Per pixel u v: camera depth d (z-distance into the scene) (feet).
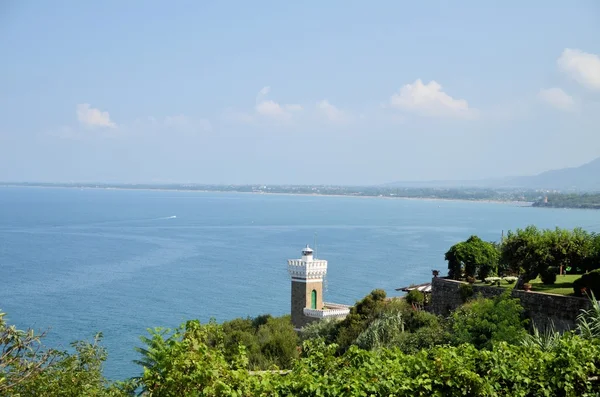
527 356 85.46
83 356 77.87
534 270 177.68
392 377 74.43
